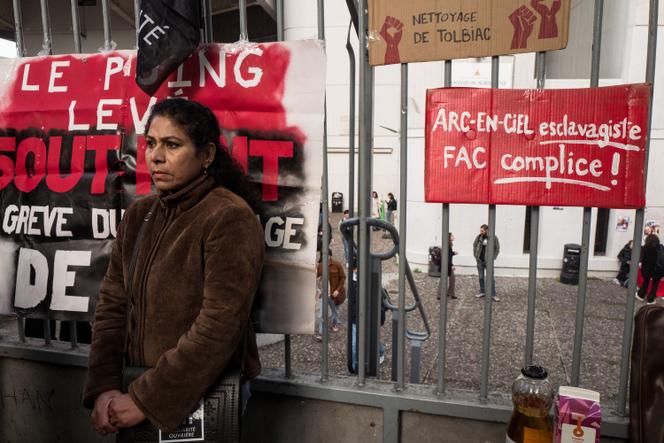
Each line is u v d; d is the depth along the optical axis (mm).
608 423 1570
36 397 2164
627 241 8602
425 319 2760
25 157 1992
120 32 8703
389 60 1652
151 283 1247
